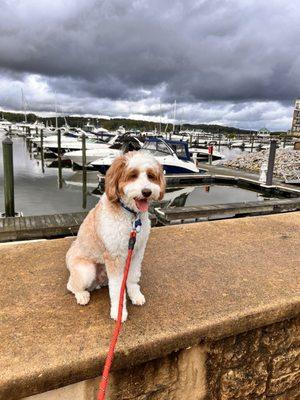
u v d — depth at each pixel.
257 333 2.69
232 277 3.18
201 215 8.14
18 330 2.29
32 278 3.04
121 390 2.25
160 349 2.24
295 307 2.74
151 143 17.33
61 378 1.99
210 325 2.39
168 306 2.63
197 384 2.53
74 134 36.91
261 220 5.16
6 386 1.87
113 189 2.35
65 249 3.74
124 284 2.26
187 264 3.45
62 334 2.26
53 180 16.61
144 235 2.48
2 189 13.88
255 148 45.47
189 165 16.59
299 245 4.12
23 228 5.96
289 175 16.72
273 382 2.89
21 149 34.66
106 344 2.17
